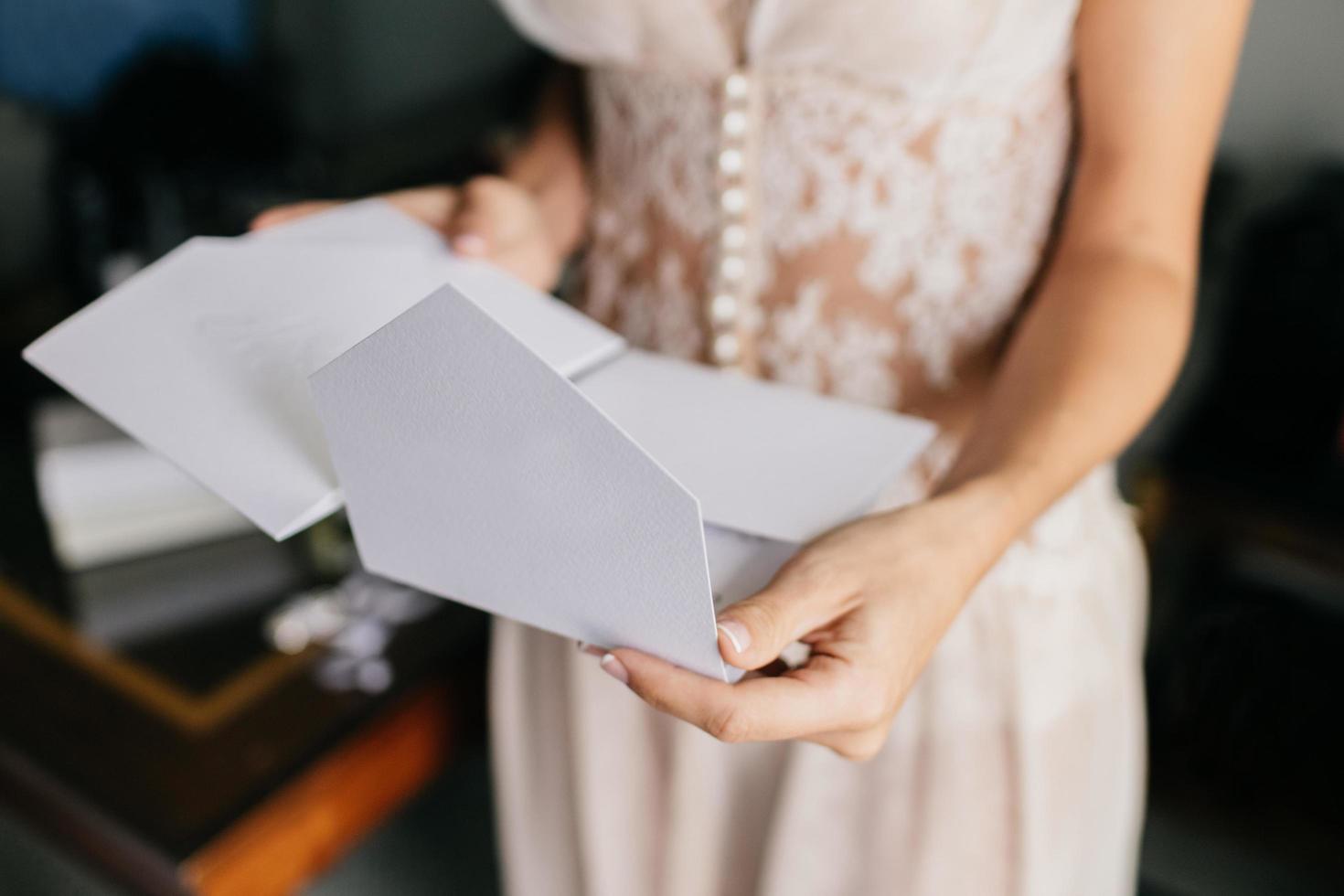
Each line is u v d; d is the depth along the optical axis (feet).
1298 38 4.33
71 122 4.96
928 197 2.05
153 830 2.79
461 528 1.40
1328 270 4.00
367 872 4.43
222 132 5.25
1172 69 1.82
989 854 2.35
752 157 2.13
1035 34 1.88
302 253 1.84
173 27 5.16
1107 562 2.42
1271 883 4.09
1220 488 4.10
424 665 3.27
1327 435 4.16
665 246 2.35
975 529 1.50
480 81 5.82
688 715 1.31
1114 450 1.75
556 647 2.77
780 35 1.99
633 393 1.77
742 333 2.28
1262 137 4.53
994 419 1.80
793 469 1.61
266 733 3.05
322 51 5.63
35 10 4.89
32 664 3.27
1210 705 4.25
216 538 3.74
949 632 2.24
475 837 4.62
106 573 3.62
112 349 1.69
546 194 2.65
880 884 2.41
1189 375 4.70
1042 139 2.03
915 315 2.16
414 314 1.21
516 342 1.17
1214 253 4.54
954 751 2.30
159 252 4.94
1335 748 4.16
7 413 4.23
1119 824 2.63
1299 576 4.21
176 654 3.32
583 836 2.75
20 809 3.12
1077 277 1.92
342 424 1.39
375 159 5.75
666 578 1.24
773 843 2.44
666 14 2.05
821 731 1.33
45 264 4.90
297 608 3.48
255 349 1.67
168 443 1.58
